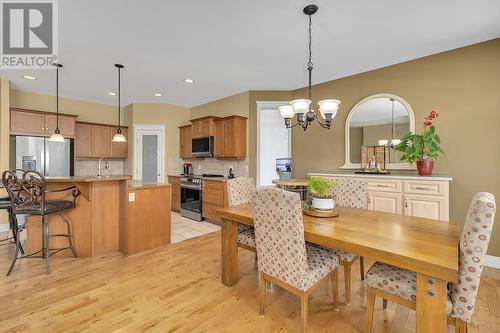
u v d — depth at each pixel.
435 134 2.85
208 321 1.73
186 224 4.43
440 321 1.15
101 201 2.93
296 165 4.41
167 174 5.71
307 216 1.96
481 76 2.71
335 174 3.34
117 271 2.50
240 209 2.25
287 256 1.58
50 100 4.96
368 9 2.15
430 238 1.42
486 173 2.68
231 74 3.76
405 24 2.38
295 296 2.06
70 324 1.67
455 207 2.86
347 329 1.66
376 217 1.92
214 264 2.69
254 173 4.54
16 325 1.65
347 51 2.96
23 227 2.65
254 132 4.55
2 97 3.88
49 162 4.55
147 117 5.66
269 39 2.69
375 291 1.49
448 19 2.29
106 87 4.45
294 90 4.46
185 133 5.65
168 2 2.05
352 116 3.69
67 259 2.79
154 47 2.88
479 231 1.17
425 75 3.08
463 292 1.22
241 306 1.91
